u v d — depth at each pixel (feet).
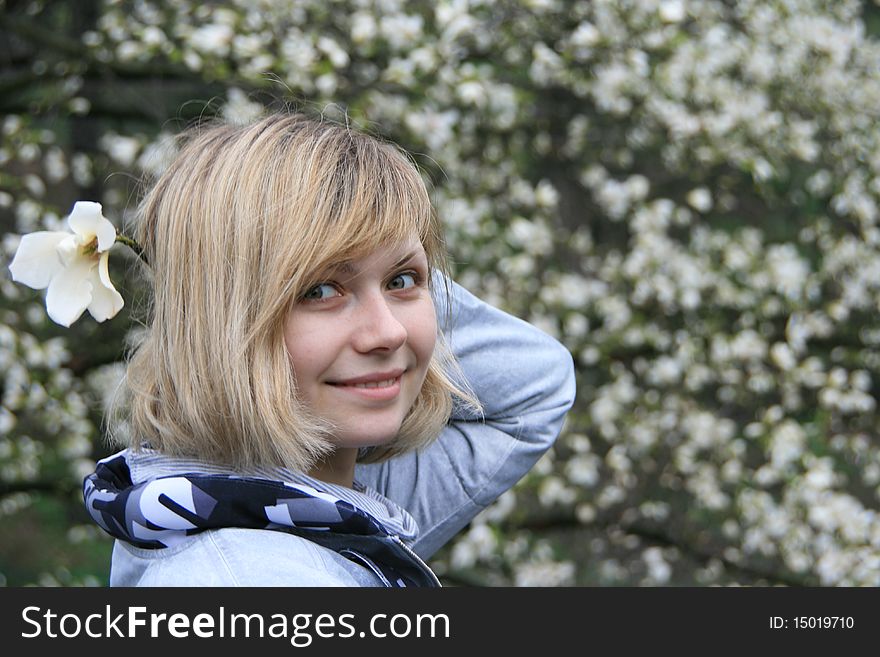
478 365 5.65
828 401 16.75
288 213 3.98
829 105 17.16
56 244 4.33
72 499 16.21
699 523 17.08
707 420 16.14
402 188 4.23
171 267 4.11
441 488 5.63
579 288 15.43
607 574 16.97
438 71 13.93
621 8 15.07
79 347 15.29
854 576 16.14
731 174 17.25
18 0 15.08
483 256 14.80
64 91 14.82
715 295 16.37
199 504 3.98
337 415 4.16
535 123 16.17
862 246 17.31
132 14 14.55
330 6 13.97
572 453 16.28
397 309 4.30
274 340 4.00
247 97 13.15
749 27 16.55
